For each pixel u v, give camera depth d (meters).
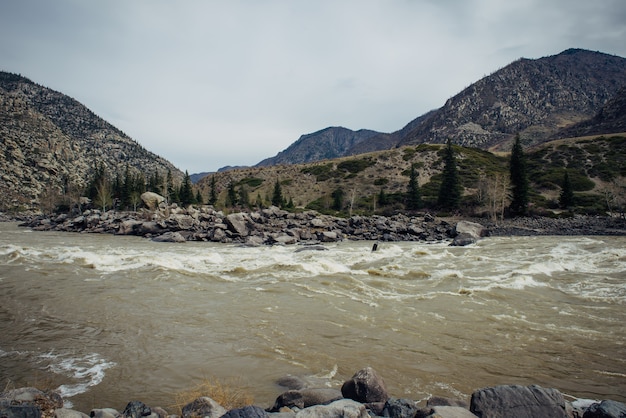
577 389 8.11
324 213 82.75
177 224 49.28
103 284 17.34
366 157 122.25
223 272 20.78
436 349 10.27
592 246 31.36
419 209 80.06
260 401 7.40
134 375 8.59
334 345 10.52
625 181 76.25
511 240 39.84
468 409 6.12
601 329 11.85
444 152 111.19
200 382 8.27
